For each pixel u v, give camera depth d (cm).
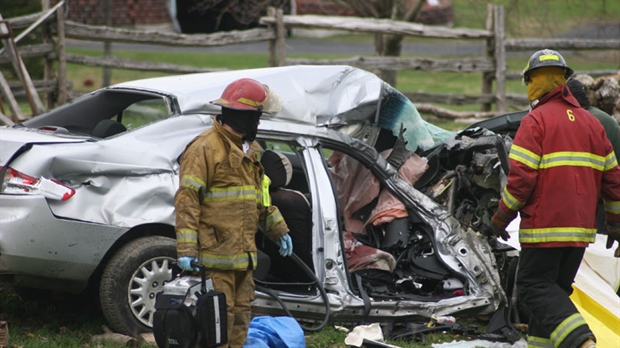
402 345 1755
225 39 4412
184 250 1383
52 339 1720
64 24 4106
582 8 6247
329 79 2003
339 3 5622
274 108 1475
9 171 1647
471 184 1992
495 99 4841
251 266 1469
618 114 2516
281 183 1828
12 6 5134
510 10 5450
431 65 4734
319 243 1811
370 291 1878
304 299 1780
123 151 1730
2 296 2036
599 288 1916
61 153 1669
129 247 1730
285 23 4525
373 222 1991
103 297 1708
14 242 1605
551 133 1573
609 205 1652
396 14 5381
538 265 1582
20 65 3494
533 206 1575
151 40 4294
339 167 2119
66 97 4134
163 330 1425
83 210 1664
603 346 1747
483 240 1939
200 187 1413
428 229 1953
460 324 1858
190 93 1875
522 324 1914
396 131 2131
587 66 7731
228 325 1457
